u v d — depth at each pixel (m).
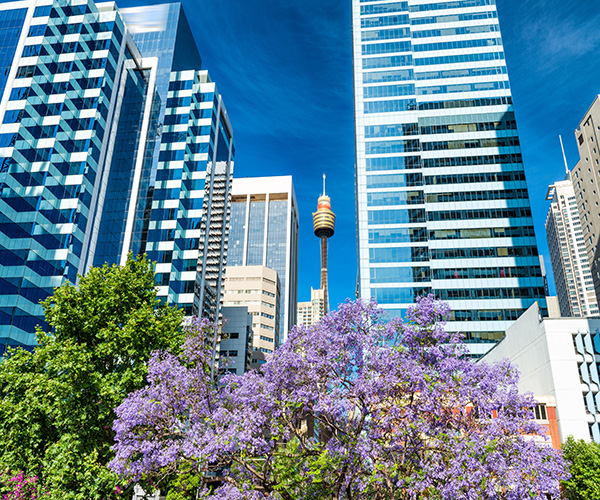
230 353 115.50
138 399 19.42
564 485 35.75
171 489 20.73
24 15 82.00
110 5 94.81
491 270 97.25
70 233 73.62
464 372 19.61
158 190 88.00
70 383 28.02
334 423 18.88
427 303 20.45
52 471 25.33
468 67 113.38
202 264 89.75
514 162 104.69
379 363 18.50
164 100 96.00
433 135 109.25
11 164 70.81
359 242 104.75
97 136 81.69
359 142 111.62
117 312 32.41
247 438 16.98
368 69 116.94
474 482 15.37
